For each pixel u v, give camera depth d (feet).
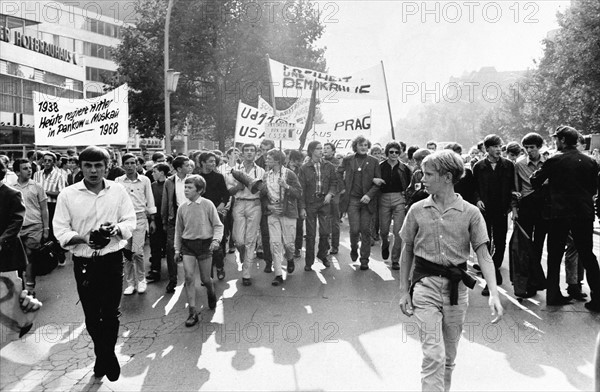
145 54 91.04
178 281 23.97
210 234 18.48
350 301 19.92
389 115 35.78
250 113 36.76
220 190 23.39
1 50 99.30
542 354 14.58
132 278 21.81
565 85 102.17
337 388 12.66
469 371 13.52
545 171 18.47
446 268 10.73
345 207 26.35
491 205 21.15
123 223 13.65
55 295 21.59
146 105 92.02
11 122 102.63
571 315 17.99
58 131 30.55
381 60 35.24
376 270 25.25
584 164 18.01
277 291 21.52
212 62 87.04
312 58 89.20
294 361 14.30
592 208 18.07
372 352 14.84
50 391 12.75
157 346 15.60
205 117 98.68
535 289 19.16
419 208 11.03
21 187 22.20
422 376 10.11
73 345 15.96
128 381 13.25
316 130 37.37
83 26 164.45
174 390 12.68
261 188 22.31
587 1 98.12
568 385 12.67
